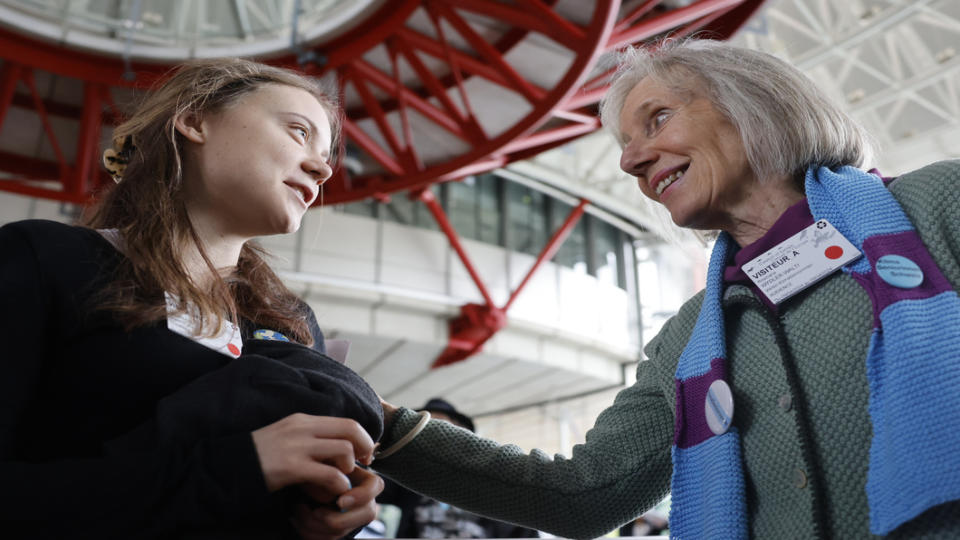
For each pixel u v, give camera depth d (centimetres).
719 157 122
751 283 119
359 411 96
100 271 93
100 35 823
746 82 122
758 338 115
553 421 1808
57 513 76
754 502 108
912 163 1401
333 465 88
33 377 84
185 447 82
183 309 96
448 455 142
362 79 816
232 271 117
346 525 90
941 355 89
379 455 143
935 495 82
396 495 311
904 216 103
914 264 96
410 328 1337
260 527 88
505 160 916
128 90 862
